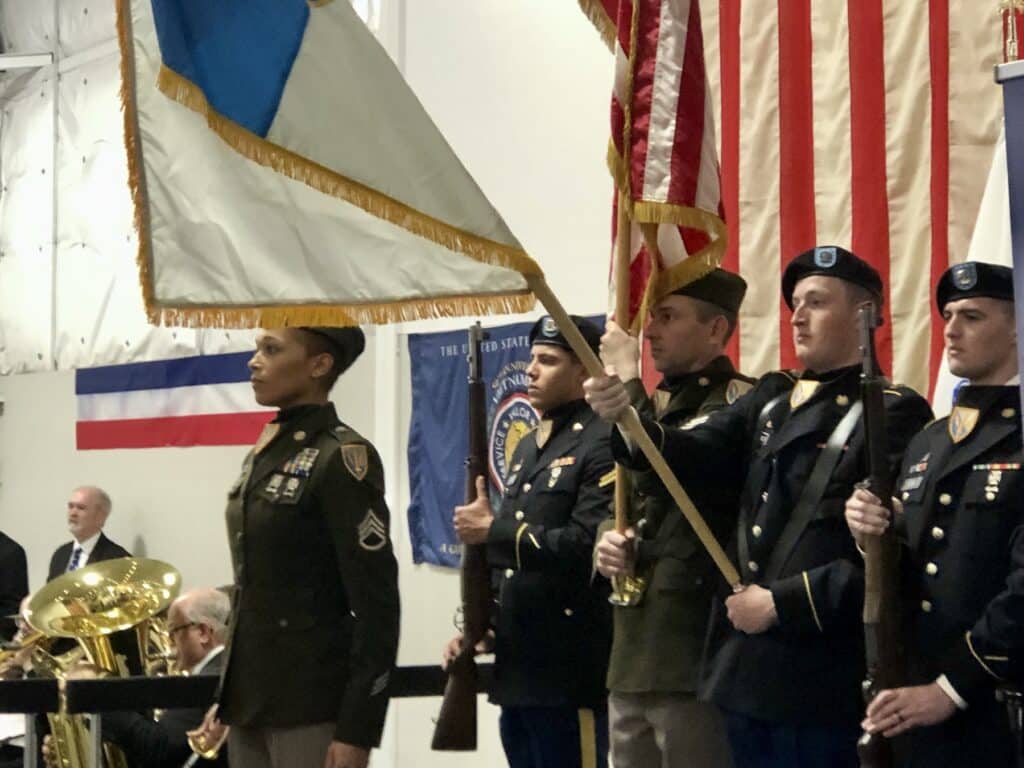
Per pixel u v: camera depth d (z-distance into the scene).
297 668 4.95
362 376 9.25
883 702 3.80
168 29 4.30
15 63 12.11
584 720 5.16
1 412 13.05
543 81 8.19
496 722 8.09
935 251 6.28
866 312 3.99
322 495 4.99
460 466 8.41
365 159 4.30
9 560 11.17
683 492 4.42
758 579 4.38
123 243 11.48
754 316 6.88
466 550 5.35
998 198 5.48
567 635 5.16
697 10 4.95
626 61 4.93
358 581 4.94
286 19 4.36
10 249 12.73
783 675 4.24
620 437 4.56
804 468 4.36
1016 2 5.30
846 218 6.59
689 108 4.87
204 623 6.95
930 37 6.37
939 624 3.91
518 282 4.48
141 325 11.27
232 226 4.67
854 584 4.10
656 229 4.91
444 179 4.28
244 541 5.05
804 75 6.80
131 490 11.38
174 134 4.70
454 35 8.73
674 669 4.67
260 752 5.05
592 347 5.44
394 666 5.08
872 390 3.95
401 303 4.56
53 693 6.11
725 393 4.93
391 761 8.76
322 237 4.62
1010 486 3.85
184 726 6.67
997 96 6.15
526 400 7.98
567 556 5.04
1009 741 3.77
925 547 4.00
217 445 10.49
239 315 4.62
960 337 4.01
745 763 4.40
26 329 12.52
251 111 4.31
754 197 6.91
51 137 12.27
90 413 11.78
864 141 6.55
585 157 7.91
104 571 7.70
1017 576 3.65
